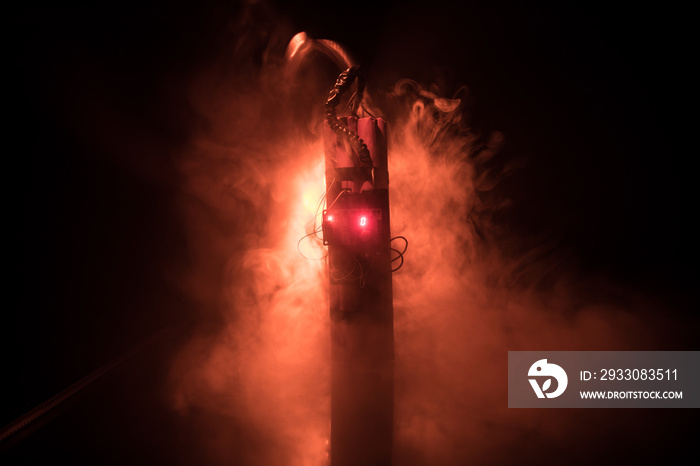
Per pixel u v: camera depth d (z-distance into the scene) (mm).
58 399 3932
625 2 7352
